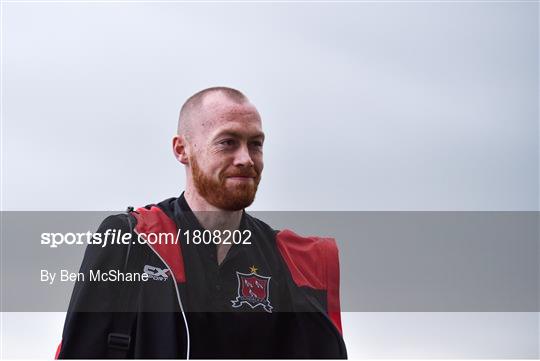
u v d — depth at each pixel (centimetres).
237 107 270
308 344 265
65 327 243
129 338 241
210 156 266
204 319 251
